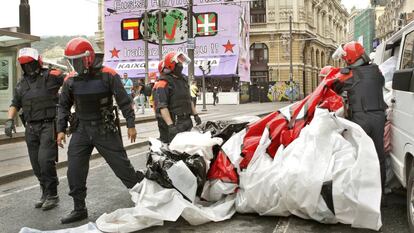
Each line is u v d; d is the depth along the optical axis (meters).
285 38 58.22
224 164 5.36
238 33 45.38
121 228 4.69
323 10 76.19
